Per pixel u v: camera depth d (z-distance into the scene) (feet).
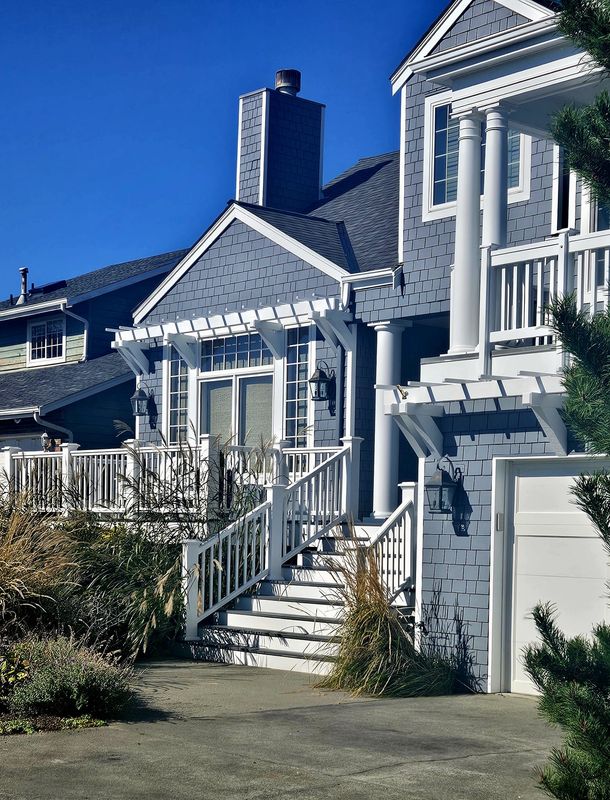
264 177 61.21
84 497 51.49
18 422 75.61
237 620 42.09
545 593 34.09
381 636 34.76
